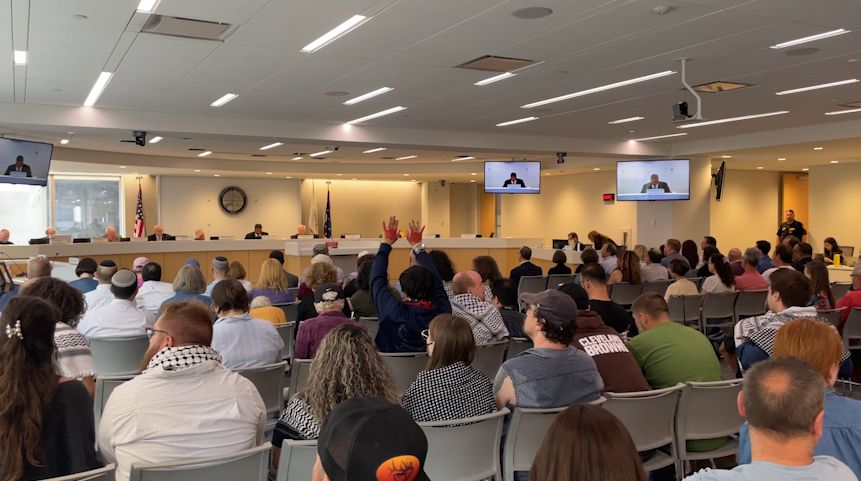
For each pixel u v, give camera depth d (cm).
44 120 958
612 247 1034
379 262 420
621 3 505
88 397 213
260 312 504
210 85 818
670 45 631
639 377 328
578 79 783
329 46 630
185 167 1702
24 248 1128
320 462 104
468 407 275
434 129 1222
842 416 200
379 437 99
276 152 1562
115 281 462
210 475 220
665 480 352
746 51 655
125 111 1005
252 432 243
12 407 194
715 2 504
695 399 325
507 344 444
